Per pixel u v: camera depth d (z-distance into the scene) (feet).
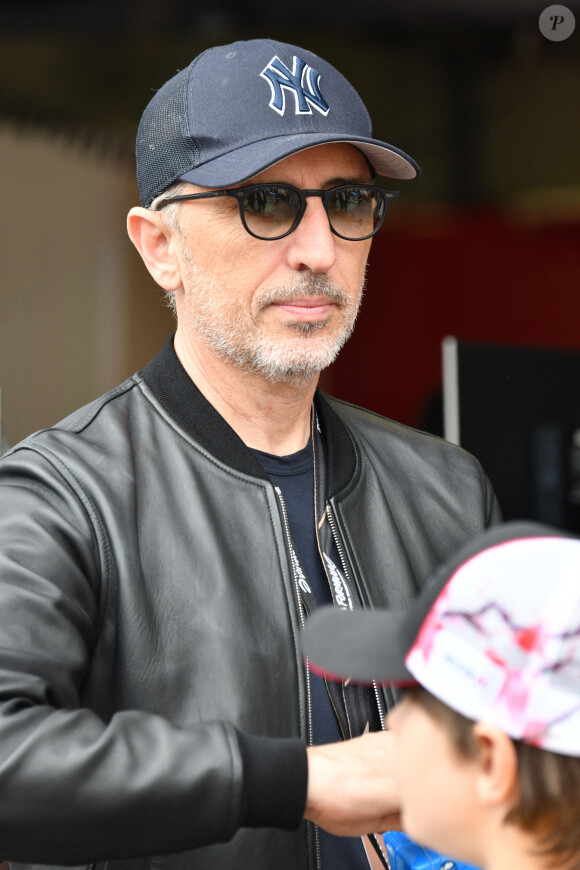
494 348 13.03
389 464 9.59
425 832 5.51
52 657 7.04
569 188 26.76
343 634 5.81
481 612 5.21
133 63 21.08
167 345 9.11
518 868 5.24
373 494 9.17
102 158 23.85
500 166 26.94
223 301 8.33
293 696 7.87
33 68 20.81
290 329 8.29
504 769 5.04
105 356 26.89
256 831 7.49
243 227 8.16
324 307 8.36
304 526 8.73
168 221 8.61
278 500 8.48
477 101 26.17
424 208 33.01
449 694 5.22
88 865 7.43
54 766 6.37
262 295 8.22
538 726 5.04
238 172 7.99
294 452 8.95
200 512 8.19
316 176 8.31
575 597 5.13
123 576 7.70
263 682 7.76
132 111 21.68
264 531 8.33
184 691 7.61
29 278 25.21
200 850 7.42
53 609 7.16
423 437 10.16
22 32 20.48
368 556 8.82
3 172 23.70
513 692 5.08
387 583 8.80
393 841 7.52
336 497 8.85
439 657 5.28
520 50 24.36
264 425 8.79
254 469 8.51
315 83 8.54
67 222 25.55
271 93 8.32
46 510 7.63
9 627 7.00
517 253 41.39
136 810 6.34
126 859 6.85
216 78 8.38
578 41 24.22
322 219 8.22
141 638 7.63
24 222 24.62
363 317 43.01
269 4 20.92
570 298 41.11
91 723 6.69
